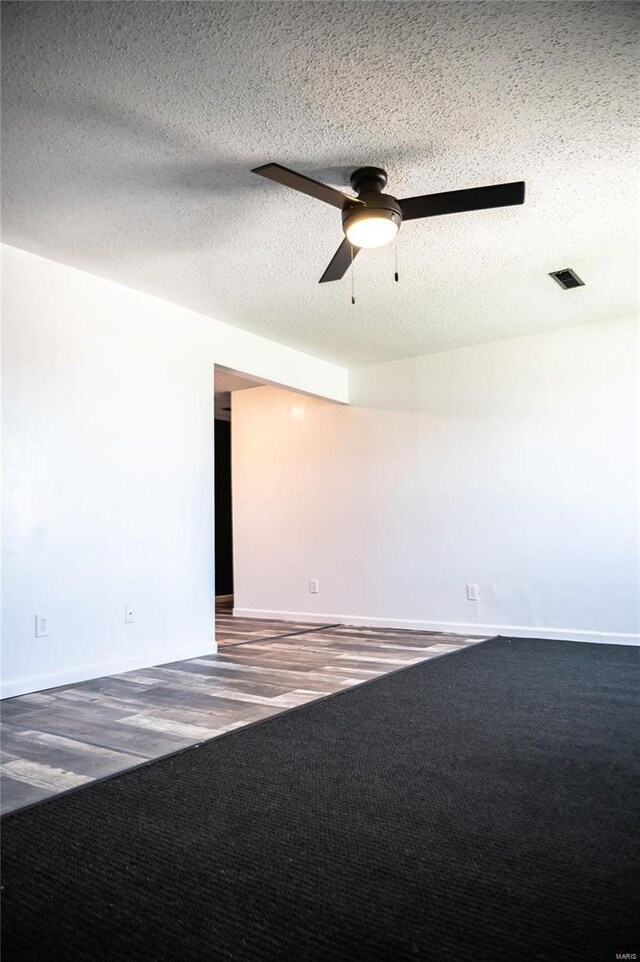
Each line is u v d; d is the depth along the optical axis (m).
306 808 1.75
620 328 4.45
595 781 1.92
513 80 2.10
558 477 4.63
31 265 3.29
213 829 1.62
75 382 3.44
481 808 1.74
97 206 2.83
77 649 3.34
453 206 2.44
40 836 1.59
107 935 1.18
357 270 3.57
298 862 1.45
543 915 1.23
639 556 4.31
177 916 1.24
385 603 5.35
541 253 3.38
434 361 5.23
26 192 2.70
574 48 1.96
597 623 4.44
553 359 4.69
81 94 2.11
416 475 5.26
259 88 2.11
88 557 3.44
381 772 2.01
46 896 1.32
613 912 1.24
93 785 1.92
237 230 3.07
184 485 4.05
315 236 3.14
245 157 2.49
